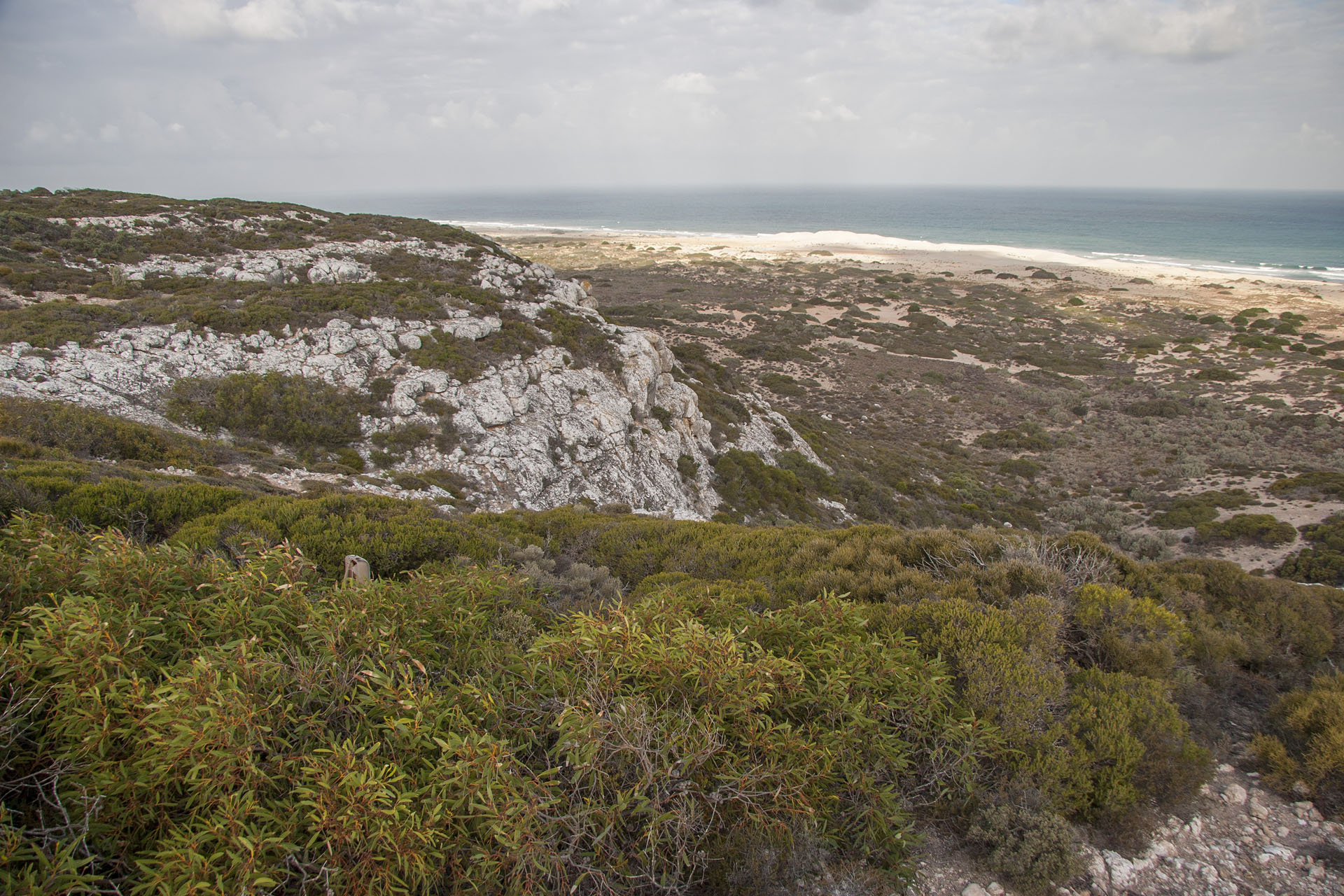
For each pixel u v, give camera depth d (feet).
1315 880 11.33
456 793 8.88
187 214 104.94
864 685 12.44
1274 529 76.74
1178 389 144.15
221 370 56.90
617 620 12.95
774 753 10.45
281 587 11.85
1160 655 16.99
